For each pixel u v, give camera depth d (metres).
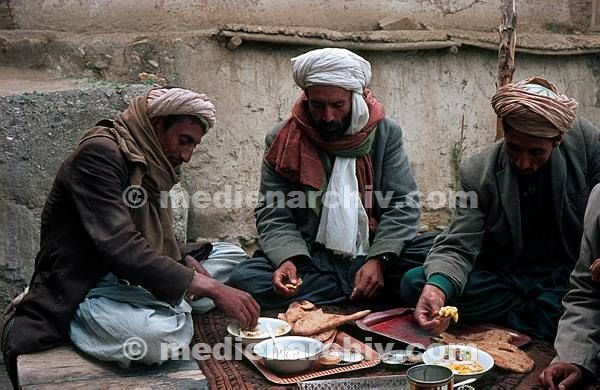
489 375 3.44
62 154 5.00
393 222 4.29
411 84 5.98
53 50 5.62
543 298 3.84
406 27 6.11
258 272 4.21
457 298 3.94
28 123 4.95
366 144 4.26
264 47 5.71
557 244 3.96
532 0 6.38
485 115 6.14
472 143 6.12
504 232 3.90
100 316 3.55
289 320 3.90
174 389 3.35
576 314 3.37
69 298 3.64
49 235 3.75
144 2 5.86
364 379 3.33
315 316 3.89
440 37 5.94
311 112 4.18
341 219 4.23
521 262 4.00
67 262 3.67
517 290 3.95
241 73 5.68
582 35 6.42
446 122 6.06
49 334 3.64
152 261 3.56
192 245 4.32
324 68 4.01
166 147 3.74
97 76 5.59
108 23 5.85
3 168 4.89
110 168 3.61
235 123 5.68
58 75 5.59
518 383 3.38
